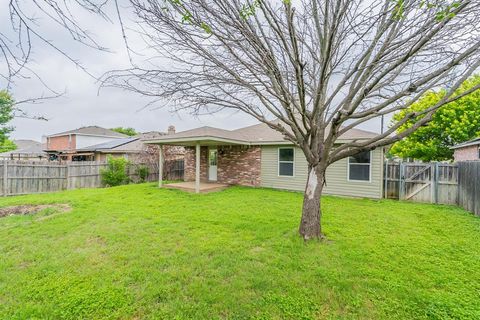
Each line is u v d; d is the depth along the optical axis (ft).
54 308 8.56
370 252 13.17
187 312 8.41
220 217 20.36
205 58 10.78
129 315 8.27
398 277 10.59
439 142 43.80
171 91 10.93
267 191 35.29
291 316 8.21
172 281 10.32
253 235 15.92
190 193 33.24
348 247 13.84
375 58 11.28
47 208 24.03
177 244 14.40
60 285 9.94
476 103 39.19
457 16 9.48
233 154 42.78
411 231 16.96
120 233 16.35
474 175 22.54
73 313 8.32
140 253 13.10
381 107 12.26
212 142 36.29
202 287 9.81
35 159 86.69
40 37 6.24
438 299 8.96
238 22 9.81
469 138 39.06
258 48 10.59
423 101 42.39
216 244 14.33
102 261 12.17
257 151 40.19
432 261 12.20
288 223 18.52
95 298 9.07
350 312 8.43
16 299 9.09
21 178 35.47
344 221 19.40
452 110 40.73
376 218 20.49
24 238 15.52
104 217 20.45
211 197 30.17
